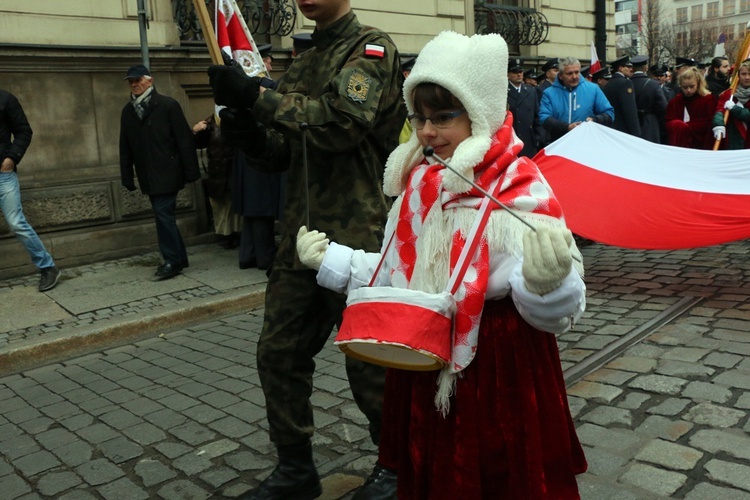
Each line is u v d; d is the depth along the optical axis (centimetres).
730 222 518
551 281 135
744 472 266
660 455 283
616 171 566
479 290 148
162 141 611
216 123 707
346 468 294
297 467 252
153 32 715
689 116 834
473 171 154
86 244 684
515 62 820
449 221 158
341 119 206
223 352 468
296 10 841
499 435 154
